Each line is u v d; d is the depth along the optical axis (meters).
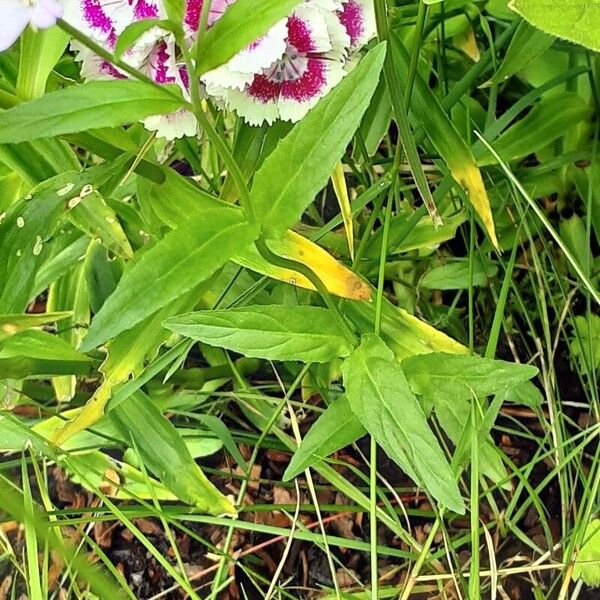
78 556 0.16
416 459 0.19
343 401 0.22
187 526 0.28
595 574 0.24
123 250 0.24
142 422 0.25
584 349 0.28
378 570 0.27
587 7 0.14
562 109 0.28
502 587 0.25
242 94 0.22
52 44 0.20
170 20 0.16
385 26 0.21
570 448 0.27
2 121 0.16
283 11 0.16
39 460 0.29
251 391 0.28
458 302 0.32
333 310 0.20
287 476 0.21
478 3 0.29
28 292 0.21
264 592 0.27
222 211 0.18
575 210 0.30
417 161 0.23
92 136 0.23
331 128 0.18
